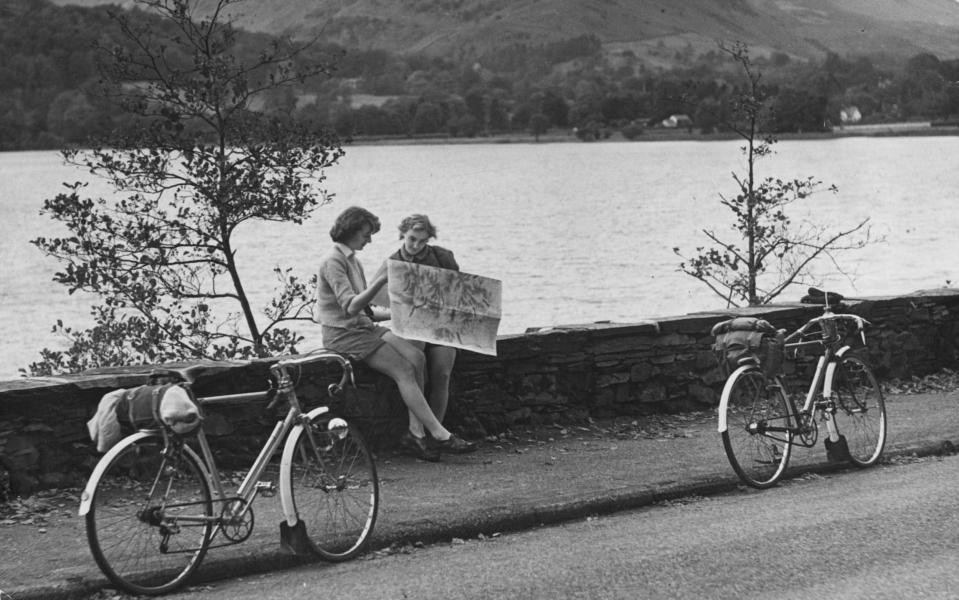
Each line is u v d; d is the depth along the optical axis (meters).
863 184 112.12
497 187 128.88
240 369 8.11
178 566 5.91
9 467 7.24
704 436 9.65
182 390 5.93
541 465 8.52
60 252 12.52
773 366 8.18
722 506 7.57
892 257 54.94
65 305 46.12
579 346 9.98
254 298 41.94
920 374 12.53
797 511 7.29
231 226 12.66
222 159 12.23
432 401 8.96
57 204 12.09
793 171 136.75
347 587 5.82
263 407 8.20
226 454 8.07
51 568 5.92
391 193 119.88
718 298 44.97
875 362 12.18
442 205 102.25
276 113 12.55
